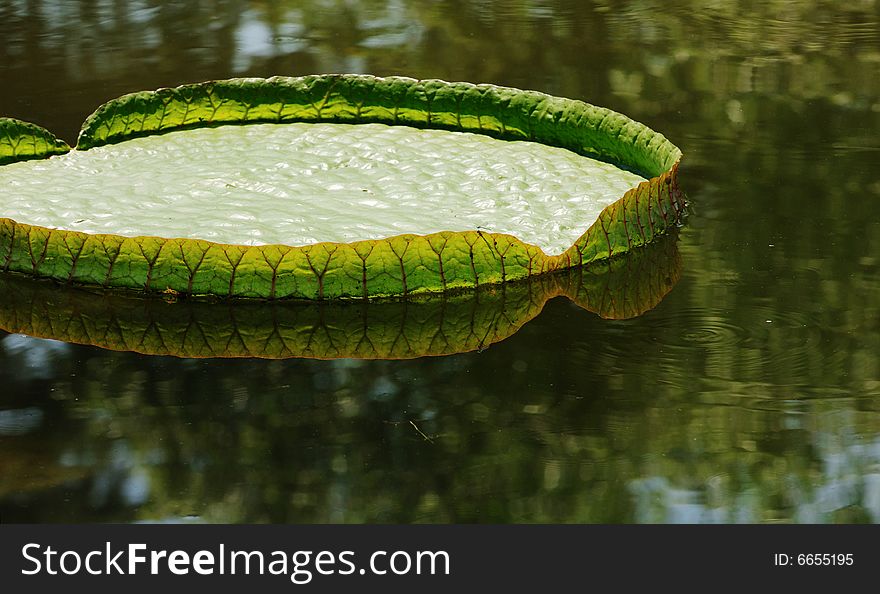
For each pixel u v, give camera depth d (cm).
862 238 756
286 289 685
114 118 948
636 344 632
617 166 888
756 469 517
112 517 491
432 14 1420
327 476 519
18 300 688
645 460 526
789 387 582
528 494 505
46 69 1172
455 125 977
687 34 1305
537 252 704
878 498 496
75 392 585
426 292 694
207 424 556
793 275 707
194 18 1397
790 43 1250
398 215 761
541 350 629
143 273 693
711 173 873
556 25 1362
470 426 555
